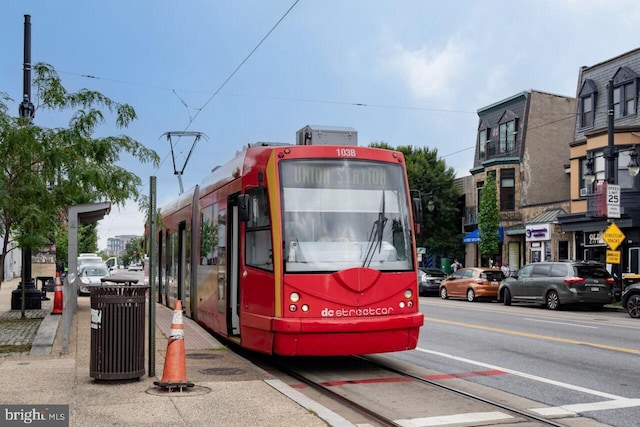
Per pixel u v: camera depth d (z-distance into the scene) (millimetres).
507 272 36188
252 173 10320
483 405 7793
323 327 9008
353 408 7676
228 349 11430
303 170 9633
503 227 37969
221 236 12375
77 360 9852
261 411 6750
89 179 12141
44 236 14281
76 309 17984
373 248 9625
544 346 12828
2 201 11398
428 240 43438
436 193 43500
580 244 31625
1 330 13891
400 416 7238
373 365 10656
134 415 6555
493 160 38812
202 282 14375
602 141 29422
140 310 8242
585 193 31125
